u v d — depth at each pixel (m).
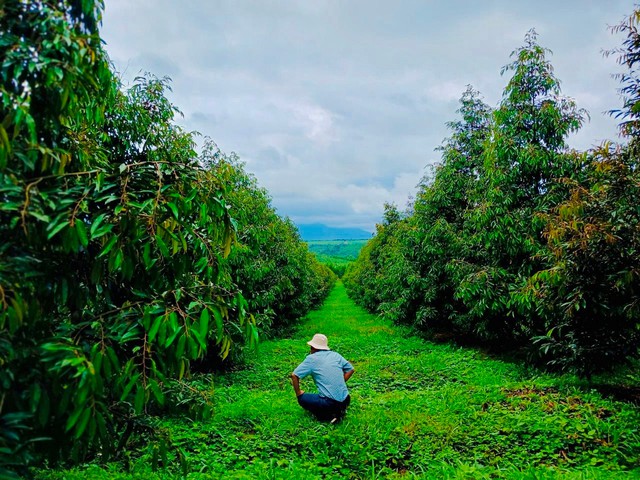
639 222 4.82
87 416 1.88
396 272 13.37
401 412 5.80
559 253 5.43
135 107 5.59
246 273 9.98
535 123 8.57
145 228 2.23
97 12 2.17
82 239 1.98
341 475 4.18
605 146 5.03
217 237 2.68
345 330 16.16
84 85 2.13
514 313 8.45
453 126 11.98
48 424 2.11
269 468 4.18
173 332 2.17
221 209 2.53
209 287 2.60
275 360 10.52
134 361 2.42
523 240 8.13
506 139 8.60
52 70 1.85
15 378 1.91
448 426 5.16
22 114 1.76
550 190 8.09
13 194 1.87
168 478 3.78
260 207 11.11
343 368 6.06
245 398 6.82
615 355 5.77
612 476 3.78
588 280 5.47
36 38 1.91
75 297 2.27
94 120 2.91
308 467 4.29
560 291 5.68
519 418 5.12
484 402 6.08
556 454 4.37
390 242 18.91
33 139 1.81
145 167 2.39
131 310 2.33
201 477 3.87
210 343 7.66
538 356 7.77
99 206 2.31
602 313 5.55
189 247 2.75
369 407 6.21
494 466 4.25
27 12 1.92
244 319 2.64
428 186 12.85
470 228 10.45
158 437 2.75
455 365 9.08
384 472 4.24
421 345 11.96
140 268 2.57
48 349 1.87
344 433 5.05
